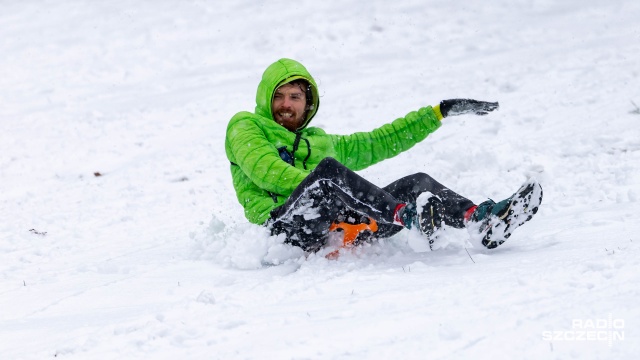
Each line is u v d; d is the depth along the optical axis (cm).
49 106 2894
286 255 1051
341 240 1037
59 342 764
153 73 3291
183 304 845
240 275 1007
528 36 3212
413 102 2506
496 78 2597
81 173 2094
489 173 1591
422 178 1005
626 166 1462
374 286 840
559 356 580
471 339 629
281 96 1184
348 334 675
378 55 3269
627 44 2831
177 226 1508
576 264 796
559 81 2419
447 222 976
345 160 1225
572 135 1819
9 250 1387
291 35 3581
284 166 1077
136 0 4272
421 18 3628
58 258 1302
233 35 3662
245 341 693
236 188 1162
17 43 3744
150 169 2062
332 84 2889
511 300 712
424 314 705
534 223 1124
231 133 1140
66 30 3891
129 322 795
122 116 2683
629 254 811
